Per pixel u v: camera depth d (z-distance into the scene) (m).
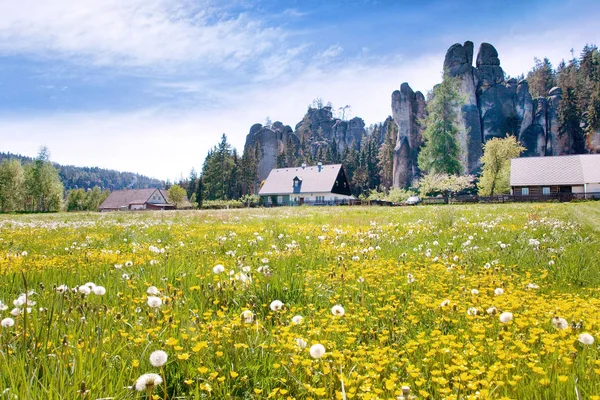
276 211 32.78
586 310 4.40
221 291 4.81
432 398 2.61
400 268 6.84
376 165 138.12
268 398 2.55
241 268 6.13
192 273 5.95
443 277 6.29
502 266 7.33
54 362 2.59
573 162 66.19
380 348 3.42
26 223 20.62
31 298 4.41
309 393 2.65
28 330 3.06
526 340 3.50
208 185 128.25
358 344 3.69
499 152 74.62
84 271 6.07
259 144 156.25
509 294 5.15
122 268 6.29
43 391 2.24
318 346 2.58
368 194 126.56
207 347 3.12
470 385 2.57
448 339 3.39
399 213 24.22
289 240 10.85
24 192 103.19
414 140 116.19
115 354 2.95
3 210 98.94
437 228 13.42
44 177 105.00
